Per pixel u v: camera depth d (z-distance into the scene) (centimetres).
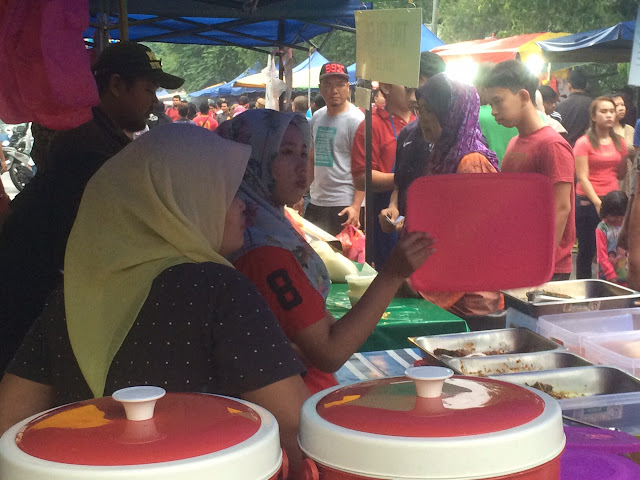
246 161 144
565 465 109
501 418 82
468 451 77
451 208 159
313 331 164
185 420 84
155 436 80
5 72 227
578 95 696
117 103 322
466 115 301
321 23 491
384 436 80
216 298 126
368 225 424
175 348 124
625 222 272
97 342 128
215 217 140
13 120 232
